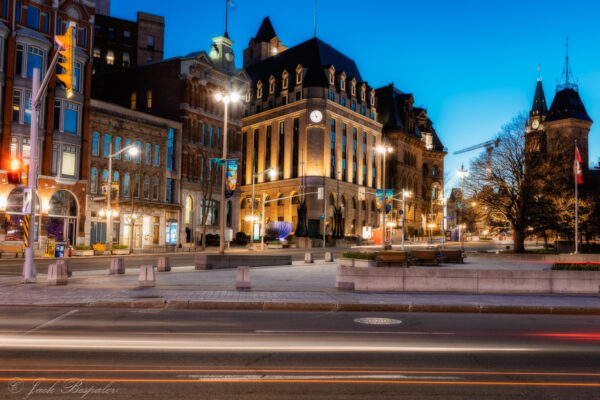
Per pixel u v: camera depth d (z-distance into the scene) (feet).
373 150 354.95
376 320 42.57
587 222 165.37
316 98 301.22
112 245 154.40
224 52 242.17
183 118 212.23
